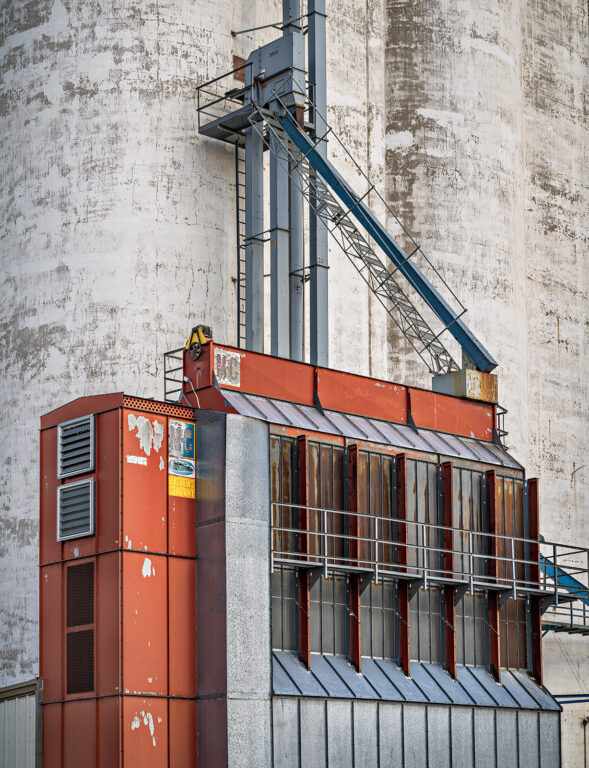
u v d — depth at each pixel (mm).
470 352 52844
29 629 53469
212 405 42938
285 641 41594
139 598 38812
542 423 74812
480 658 47438
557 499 74562
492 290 68938
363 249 55125
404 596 44938
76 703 39031
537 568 49688
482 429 51219
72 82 57250
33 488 54688
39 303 56094
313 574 42062
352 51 68250
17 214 57344
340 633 43156
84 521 39812
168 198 56562
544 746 47469
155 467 40031
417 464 46719
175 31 57906
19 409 55750
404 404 48750
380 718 42344
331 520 43625
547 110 79062
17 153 57844
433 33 70188
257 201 56000
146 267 55781
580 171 80562
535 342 75625
